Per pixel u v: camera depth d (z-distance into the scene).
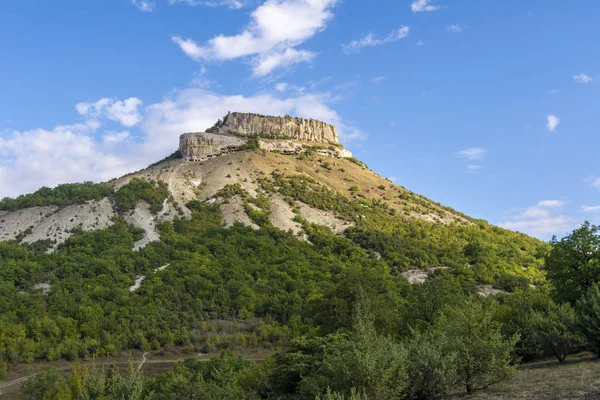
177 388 38.78
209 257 121.00
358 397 21.88
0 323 86.31
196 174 176.88
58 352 81.62
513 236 161.62
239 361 63.78
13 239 132.25
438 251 131.00
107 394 33.59
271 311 98.50
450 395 26.80
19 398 63.16
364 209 163.12
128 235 131.50
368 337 26.97
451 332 28.81
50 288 102.69
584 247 46.47
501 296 79.75
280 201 158.88
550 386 24.88
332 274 112.12
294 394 36.38
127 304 96.62
